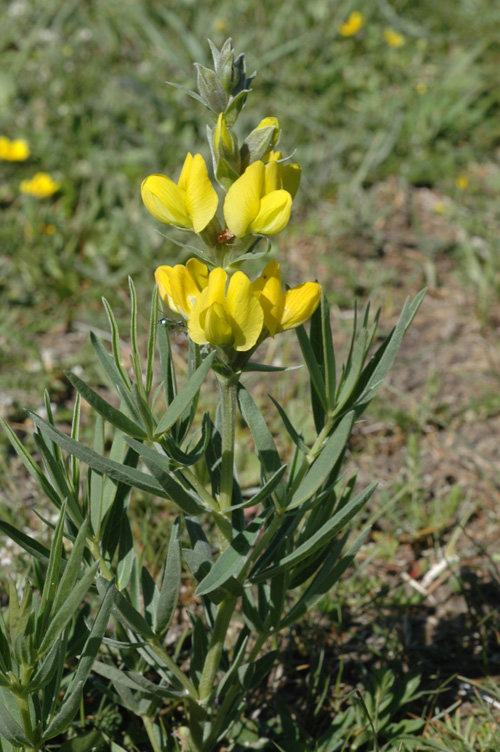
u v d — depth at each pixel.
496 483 0.83
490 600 0.74
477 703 0.67
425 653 0.71
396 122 1.43
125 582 0.59
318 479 0.55
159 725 0.65
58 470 0.56
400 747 0.61
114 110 1.46
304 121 1.47
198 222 0.53
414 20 1.81
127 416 0.56
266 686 0.69
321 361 0.59
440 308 1.13
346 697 0.66
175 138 1.41
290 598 0.72
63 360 1.00
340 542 0.60
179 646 0.68
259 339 0.54
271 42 1.67
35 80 1.56
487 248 1.20
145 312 1.05
